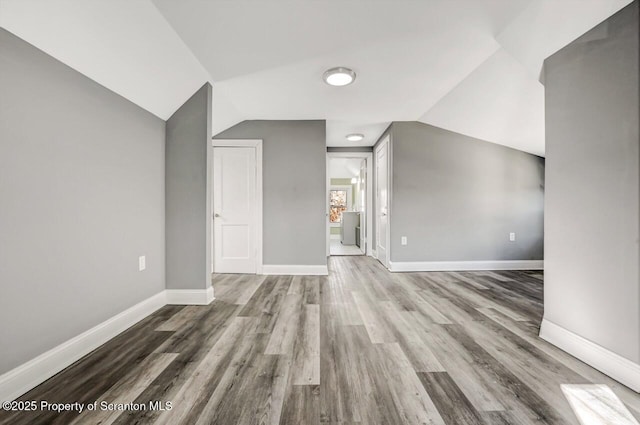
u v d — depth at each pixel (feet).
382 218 15.61
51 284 5.04
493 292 10.02
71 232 5.47
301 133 12.59
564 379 4.83
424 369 5.14
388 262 13.92
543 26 5.71
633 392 4.48
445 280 11.68
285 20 5.99
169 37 6.36
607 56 4.95
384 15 5.86
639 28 4.46
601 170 5.07
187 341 6.26
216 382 4.75
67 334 5.35
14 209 4.44
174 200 8.73
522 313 7.97
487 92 9.41
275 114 11.96
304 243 12.60
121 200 6.88
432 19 5.98
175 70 7.38
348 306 8.55
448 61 7.72
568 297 5.75
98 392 4.49
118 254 6.77
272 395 4.42
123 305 6.93
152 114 8.11
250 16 5.84
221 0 5.38
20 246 4.52
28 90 4.66
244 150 12.59
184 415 3.98
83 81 5.75
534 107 9.61
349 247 22.99
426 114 12.17
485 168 13.44
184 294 8.73
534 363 5.34
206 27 6.18
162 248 8.59
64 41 5.02
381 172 15.84
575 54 5.54
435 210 13.39
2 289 4.27
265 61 7.65
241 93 9.73
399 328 6.94
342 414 4.00
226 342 6.21
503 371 5.08
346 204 33.58
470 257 13.48
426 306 8.55
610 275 4.93
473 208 13.43
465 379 4.84
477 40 6.73
